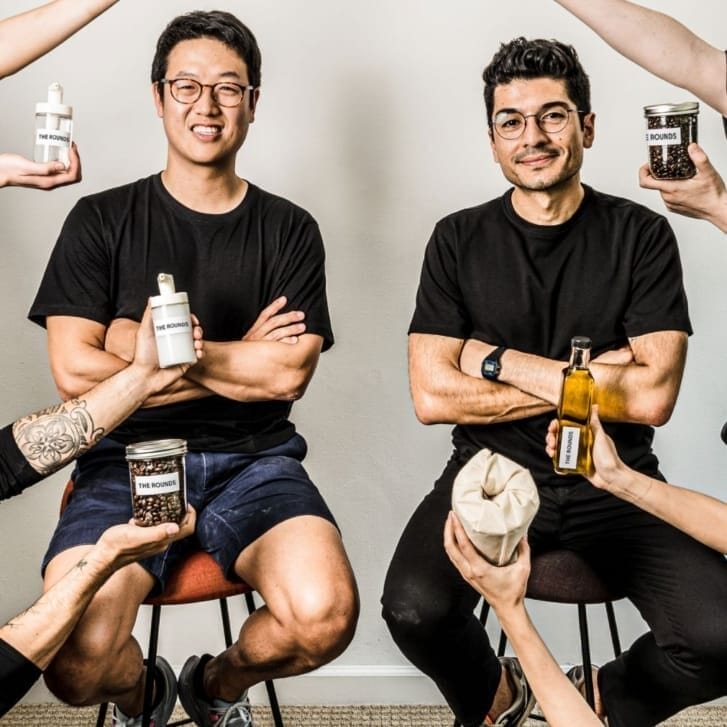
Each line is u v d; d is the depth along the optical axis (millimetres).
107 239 2402
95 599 2115
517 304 2410
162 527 1808
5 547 2914
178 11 2754
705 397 2857
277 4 2754
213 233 2430
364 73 2775
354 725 2857
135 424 2389
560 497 2338
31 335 2842
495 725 2479
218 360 2311
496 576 1360
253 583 2268
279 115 2791
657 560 2227
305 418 2902
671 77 2096
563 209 2396
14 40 2256
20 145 2789
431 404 2387
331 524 2299
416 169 2811
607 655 2934
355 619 2227
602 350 2406
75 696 2168
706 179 2018
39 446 2078
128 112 2779
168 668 2527
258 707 2938
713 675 2125
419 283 2693
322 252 2492
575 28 2754
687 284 2824
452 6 2752
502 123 2354
